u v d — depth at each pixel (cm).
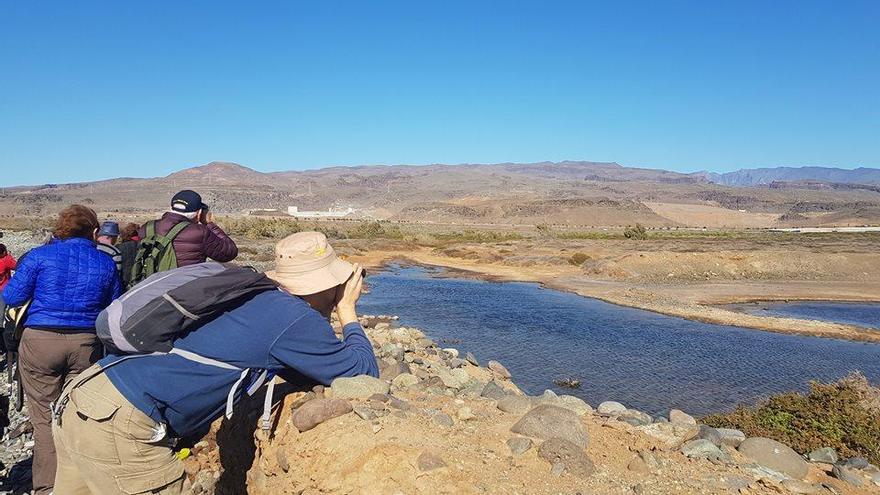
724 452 439
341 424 335
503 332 2053
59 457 279
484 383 749
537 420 395
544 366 1596
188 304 252
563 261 4653
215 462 441
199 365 257
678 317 2542
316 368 283
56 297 425
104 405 252
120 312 253
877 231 11344
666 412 1244
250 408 359
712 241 7069
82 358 438
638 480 359
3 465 549
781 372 1642
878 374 1670
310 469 319
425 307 2578
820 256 4338
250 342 262
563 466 348
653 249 5488
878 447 730
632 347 1886
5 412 542
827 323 2488
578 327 2209
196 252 473
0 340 713
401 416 366
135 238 615
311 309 284
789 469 446
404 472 307
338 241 6144
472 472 321
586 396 1345
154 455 264
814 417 814
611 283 3694
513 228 13100
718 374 1587
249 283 267
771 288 3641
